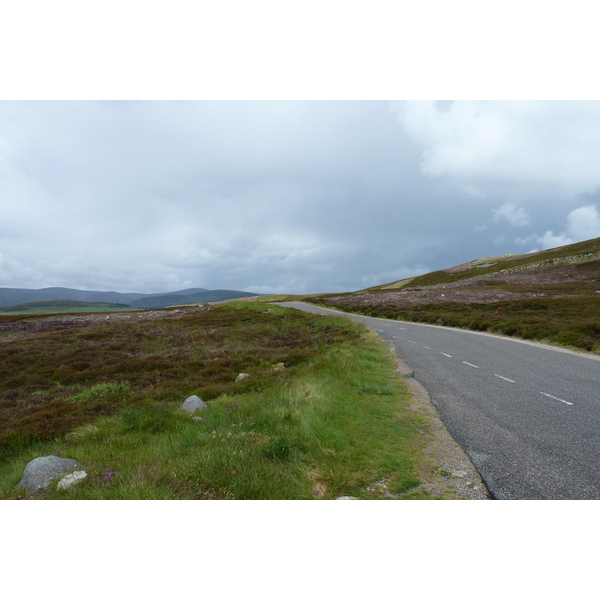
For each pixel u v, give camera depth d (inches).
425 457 260.8
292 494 208.8
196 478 222.8
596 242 4131.4
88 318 2123.5
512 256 5442.9
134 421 392.2
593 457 254.5
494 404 384.2
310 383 459.2
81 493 216.8
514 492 213.9
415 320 1614.2
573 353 714.2
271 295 4837.6
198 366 828.6
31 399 637.3
